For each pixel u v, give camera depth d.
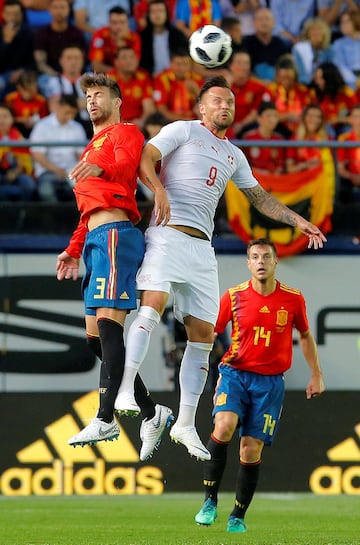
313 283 33.72
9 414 32.50
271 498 31.62
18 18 40.50
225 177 19.44
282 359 24.19
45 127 37.62
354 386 33.59
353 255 33.75
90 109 18.69
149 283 18.45
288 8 41.97
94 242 18.23
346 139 39.47
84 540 21.78
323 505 29.98
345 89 40.38
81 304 33.56
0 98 40.19
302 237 33.41
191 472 32.47
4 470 32.34
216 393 24.44
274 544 21.00
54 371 33.41
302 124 37.53
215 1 41.31
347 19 42.16
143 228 33.22
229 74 39.25
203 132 19.20
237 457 32.84
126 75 38.91
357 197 33.75
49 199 34.09
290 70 39.44
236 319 24.23
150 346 32.94
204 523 23.95
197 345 19.47
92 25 40.97
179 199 18.88
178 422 19.66
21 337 33.44
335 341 33.69
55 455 32.41
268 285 24.16
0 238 33.62
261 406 24.03
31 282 33.59
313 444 32.59
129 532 23.61
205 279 19.08
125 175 18.06
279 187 33.38
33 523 25.66
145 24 40.56
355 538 22.53
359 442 32.53
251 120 38.66
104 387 17.91
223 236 33.62
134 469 32.44
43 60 40.25
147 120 36.41
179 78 39.28
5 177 34.12
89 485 32.41
